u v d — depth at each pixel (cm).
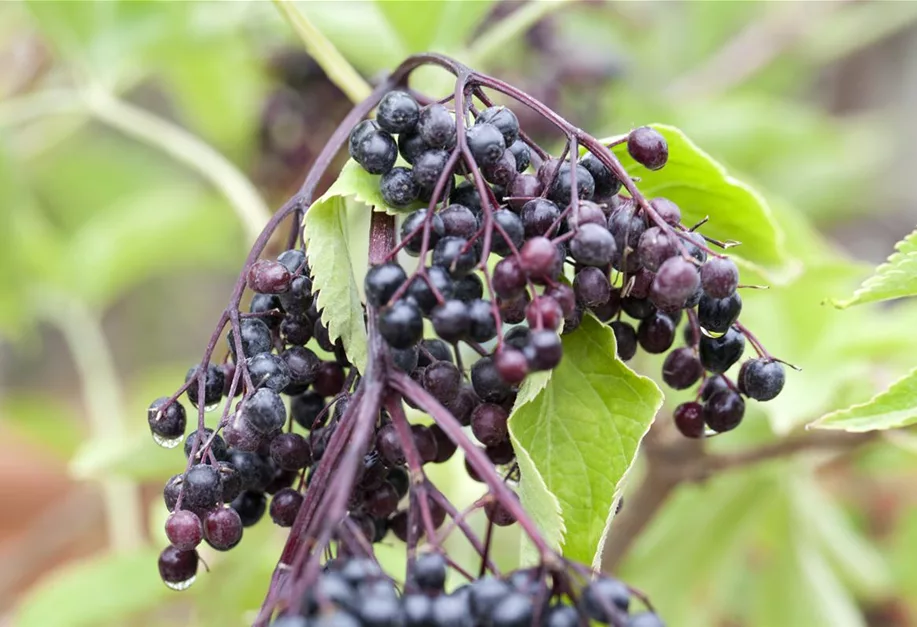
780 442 54
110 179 96
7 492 112
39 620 56
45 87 74
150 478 54
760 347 43
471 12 52
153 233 77
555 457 43
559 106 66
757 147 80
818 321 54
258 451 42
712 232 47
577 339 43
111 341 140
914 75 118
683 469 55
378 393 40
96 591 57
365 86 49
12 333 79
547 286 40
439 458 43
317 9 57
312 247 42
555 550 41
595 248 40
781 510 62
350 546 39
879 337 54
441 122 41
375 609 38
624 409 43
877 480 85
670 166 45
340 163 54
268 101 64
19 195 69
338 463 40
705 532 63
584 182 41
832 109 119
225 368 43
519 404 42
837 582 68
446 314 40
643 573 63
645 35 91
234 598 57
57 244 79
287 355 42
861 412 43
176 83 71
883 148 92
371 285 40
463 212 41
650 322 43
